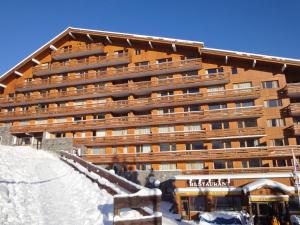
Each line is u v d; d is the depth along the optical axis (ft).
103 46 161.07
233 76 135.33
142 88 145.89
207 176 109.60
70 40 173.27
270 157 118.42
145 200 27.25
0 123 172.45
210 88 138.62
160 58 149.38
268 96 128.47
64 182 59.16
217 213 72.69
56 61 173.88
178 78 140.56
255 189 95.91
